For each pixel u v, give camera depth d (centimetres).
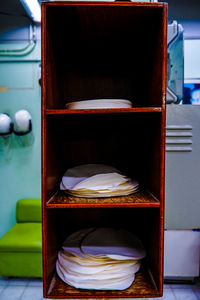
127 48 94
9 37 240
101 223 106
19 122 224
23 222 242
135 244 90
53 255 83
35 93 245
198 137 122
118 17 72
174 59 132
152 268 82
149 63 88
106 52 98
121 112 69
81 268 77
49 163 76
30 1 196
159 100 72
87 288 73
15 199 252
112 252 82
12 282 203
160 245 71
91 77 104
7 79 244
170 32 116
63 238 104
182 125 122
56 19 74
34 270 195
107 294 72
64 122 90
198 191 123
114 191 78
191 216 124
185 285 185
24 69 244
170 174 123
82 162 105
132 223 105
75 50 96
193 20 223
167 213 125
